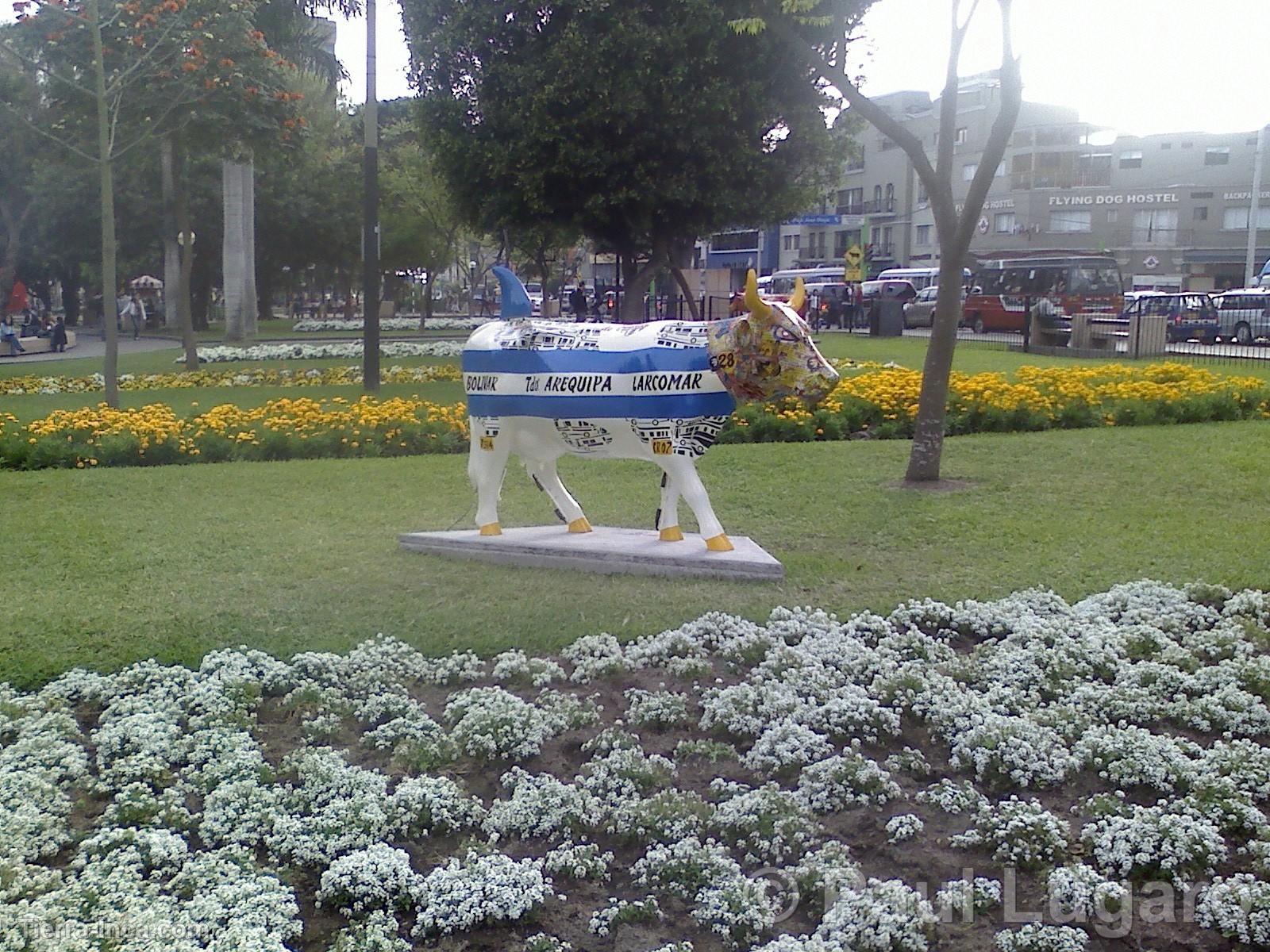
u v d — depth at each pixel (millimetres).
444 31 18109
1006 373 16609
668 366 6406
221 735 4652
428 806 4117
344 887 3686
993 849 3877
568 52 17250
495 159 18328
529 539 6941
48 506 8719
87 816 4234
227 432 11422
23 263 43844
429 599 6211
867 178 61156
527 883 3684
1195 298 28047
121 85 13836
